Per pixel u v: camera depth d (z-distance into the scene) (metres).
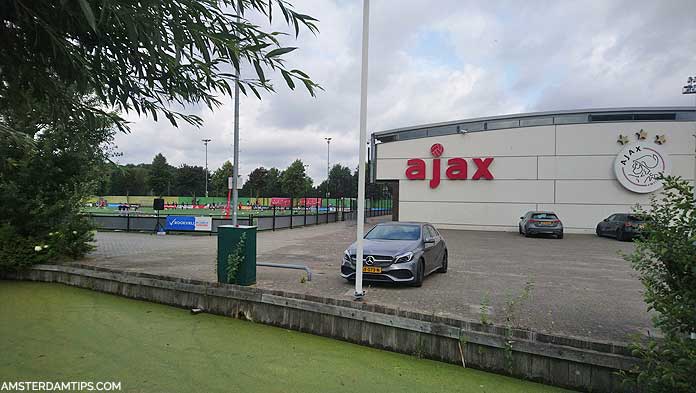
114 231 19.28
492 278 8.68
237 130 14.59
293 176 53.81
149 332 6.03
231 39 2.75
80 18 2.40
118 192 73.69
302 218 25.38
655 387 3.21
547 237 18.94
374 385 4.41
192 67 2.93
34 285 9.14
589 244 16.17
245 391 4.18
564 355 4.45
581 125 21.11
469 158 22.64
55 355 5.05
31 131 7.38
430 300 6.55
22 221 9.69
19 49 2.66
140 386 4.24
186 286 7.36
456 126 22.88
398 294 6.96
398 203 23.84
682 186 3.21
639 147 20.36
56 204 9.87
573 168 21.23
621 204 20.67
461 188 22.80
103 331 6.03
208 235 17.75
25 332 5.93
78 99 3.40
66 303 7.61
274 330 6.27
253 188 62.59
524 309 6.07
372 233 8.73
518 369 4.69
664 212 3.38
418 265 7.53
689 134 20.05
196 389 4.20
